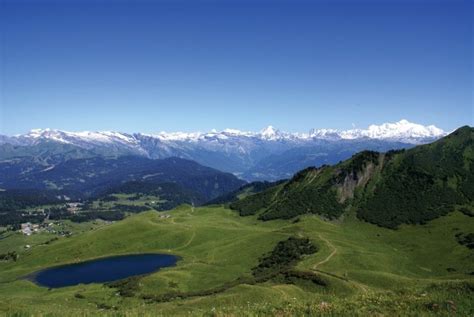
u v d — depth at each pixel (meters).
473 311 32.03
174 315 33.62
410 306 33.19
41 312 28.80
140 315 29.98
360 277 113.44
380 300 35.84
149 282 143.62
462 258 183.62
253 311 33.00
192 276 155.00
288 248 172.75
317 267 143.62
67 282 187.12
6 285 180.12
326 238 187.88
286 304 36.25
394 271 156.62
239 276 156.00
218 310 34.97
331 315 31.25
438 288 41.66
